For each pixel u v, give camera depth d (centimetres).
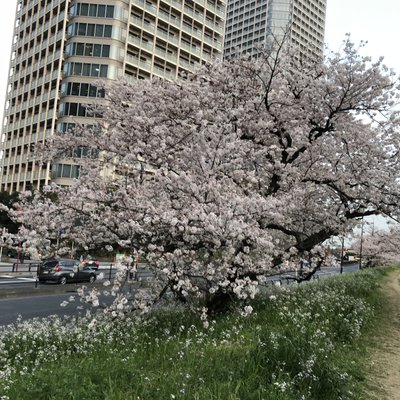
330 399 468
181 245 771
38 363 566
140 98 984
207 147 766
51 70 5834
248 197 762
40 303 1620
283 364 489
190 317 852
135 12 5631
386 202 1066
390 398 534
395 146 1084
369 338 909
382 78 1012
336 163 1038
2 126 6838
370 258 4456
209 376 438
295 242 1176
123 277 715
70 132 1102
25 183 5962
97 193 784
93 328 700
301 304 1027
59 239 784
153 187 809
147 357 560
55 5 5953
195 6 6400
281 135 1016
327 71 1030
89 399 361
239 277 855
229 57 1149
